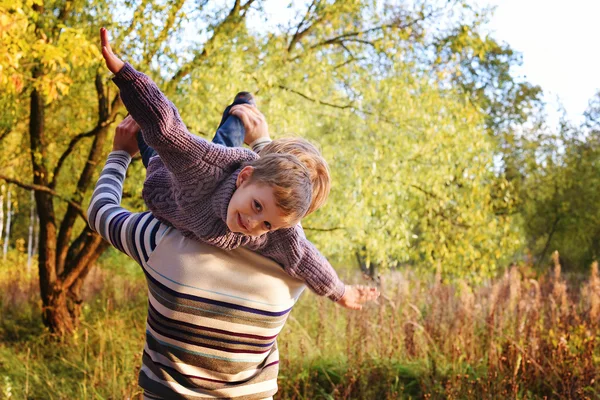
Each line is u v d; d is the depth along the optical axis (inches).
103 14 278.2
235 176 65.2
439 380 203.2
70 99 352.2
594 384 186.4
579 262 693.9
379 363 212.2
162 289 74.4
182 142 63.9
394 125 325.7
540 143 700.7
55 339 312.2
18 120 342.0
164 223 74.2
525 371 190.2
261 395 80.4
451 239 361.7
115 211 78.5
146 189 71.6
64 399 216.4
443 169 337.4
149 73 281.7
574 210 692.1
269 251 73.8
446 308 246.2
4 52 180.7
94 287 426.9
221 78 267.6
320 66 313.3
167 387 76.1
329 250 331.0
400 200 346.6
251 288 74.7
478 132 348.8
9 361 268.8
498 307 234.4
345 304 84.1
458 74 356.5
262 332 77.3
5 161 384.8
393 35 326.6
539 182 697.0
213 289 73.6
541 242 717.9
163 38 273.4
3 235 797.9
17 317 379.2
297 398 201.3
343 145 322.3
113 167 82.7
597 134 705.0
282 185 61.2
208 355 75.5
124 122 82.4
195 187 66.4
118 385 207.5
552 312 230.4
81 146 376.8
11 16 181.0
